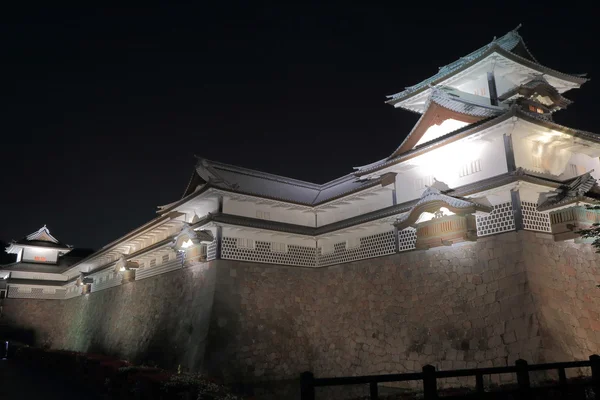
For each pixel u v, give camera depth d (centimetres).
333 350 2938
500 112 2205
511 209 2100
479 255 2198
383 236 2822
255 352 2819
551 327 1884
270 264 3136
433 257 2441
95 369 2283
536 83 2569
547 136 2266
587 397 1315
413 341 2408
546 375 1738
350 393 2375
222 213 3045
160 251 3747
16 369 3169
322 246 3341
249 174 3622
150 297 3812
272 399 2261
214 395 1490
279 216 3334
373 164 3047
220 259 2936
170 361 2978
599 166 2627
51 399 1908
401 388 2388
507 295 2022
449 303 2281
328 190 3747
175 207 3434
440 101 2573
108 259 5338
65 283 6675
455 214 2245
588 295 2156
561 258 2145
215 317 2770
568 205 2089
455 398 1020
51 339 6328
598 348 2014
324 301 3169
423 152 2477
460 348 2142
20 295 6419
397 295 2606
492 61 2558
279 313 3039
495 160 2239
